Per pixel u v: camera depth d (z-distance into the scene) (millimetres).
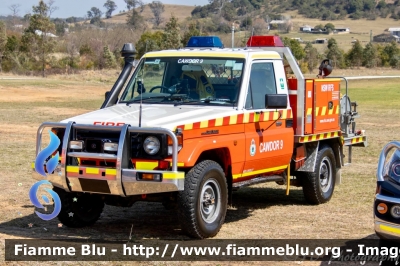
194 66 9016
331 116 10711
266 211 9984
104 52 62875
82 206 8680
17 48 57812
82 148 7715
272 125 9250
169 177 7285
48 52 57531
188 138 7711
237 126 8508
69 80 50312
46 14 58062
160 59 9250
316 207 10336
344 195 11289
